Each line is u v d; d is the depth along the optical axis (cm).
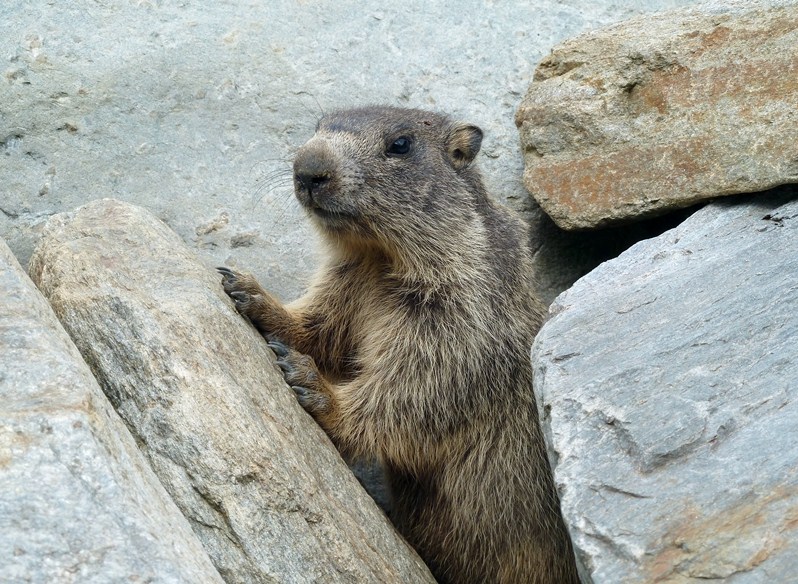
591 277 728
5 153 873
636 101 838
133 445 498
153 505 455
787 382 564
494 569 805
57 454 423
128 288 643
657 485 532
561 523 798
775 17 786
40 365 473
